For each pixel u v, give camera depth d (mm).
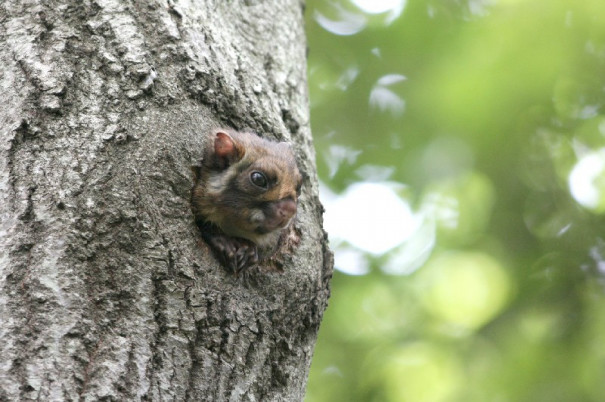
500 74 18078
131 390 7234
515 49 17984
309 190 10406
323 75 20375
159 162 8406
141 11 9398
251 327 8422
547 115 18781
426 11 19312
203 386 7727
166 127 8695
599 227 18750
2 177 7875
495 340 17828
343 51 19969
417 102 19219
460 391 17406
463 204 19781
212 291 8281
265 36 11586
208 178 9055
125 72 8812
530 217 19172
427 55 19312
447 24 19219
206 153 9023
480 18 19016
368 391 18484
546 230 19000
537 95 18141
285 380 8766
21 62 8578
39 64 8570
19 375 6844
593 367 16641
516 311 18000
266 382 8500
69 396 6887
